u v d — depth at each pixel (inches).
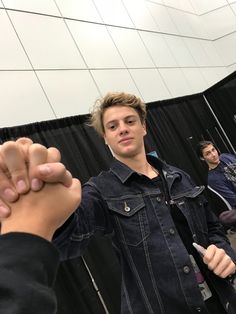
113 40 152.6
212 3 238.5
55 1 134.0
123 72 147.2
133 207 40.4
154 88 160.4
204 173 155.8
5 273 10.9
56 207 13.0
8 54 106.0
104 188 40.8
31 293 10.7
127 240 39.5
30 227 12.4
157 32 186.4
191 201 44.4
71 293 82.5
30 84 106.9
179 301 37.6
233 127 180.1
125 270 40.2
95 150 108.7
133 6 178.9
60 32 128.0
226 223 84.3
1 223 12.7
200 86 193.6
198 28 227.6
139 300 38.8
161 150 141.1
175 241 39.8
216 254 34.6
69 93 117.4
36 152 12.7
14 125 96.4
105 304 87.3
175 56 188.9
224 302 39.6
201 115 178.4
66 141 103.3
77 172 100.9
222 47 230.8
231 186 113.0
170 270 38.4
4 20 110.5
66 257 28.8
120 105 44.8
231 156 118.1
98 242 93.3
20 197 12.7
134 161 43.6
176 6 219.3
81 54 131.6
